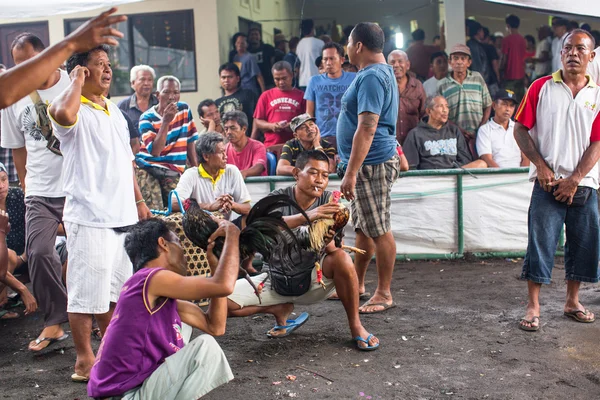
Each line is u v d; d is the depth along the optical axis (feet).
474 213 21.12
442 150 22.07
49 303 14.15
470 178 20.97
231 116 21.34
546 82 14.34
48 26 30.50
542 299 16.43
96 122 11.80
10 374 12.66
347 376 11.82
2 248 15.15
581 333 13.82
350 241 21.29
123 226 12.06
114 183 11.93
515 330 14.10
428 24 41.88
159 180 20.06
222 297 9.10
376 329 14.40
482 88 24.89
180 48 30.55
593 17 20.89
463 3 26.50
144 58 30.78
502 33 45.03
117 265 12.31
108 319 12.35
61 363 13.23
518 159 23.08
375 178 15.38
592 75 16.06
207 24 30.27
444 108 22.08
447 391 11.09
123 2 19.53
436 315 15.30
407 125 24.23
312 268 13.05
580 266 14.51
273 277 13.17
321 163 12.96
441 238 21.20
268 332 14.15
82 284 11.80
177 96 20.38
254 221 9.27
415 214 21.13
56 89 13.83
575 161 14.19
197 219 9.12
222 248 8.97
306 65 29.89
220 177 17.74
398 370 12.05
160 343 8.73
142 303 8.57
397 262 21.22
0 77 6.84
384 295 15.90
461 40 26.68
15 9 19.19
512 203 21.08
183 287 8.48
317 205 13.25
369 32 15.03
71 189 11.78
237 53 30.48
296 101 24.77
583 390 11.03
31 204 14.06
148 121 20.13
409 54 32.09
